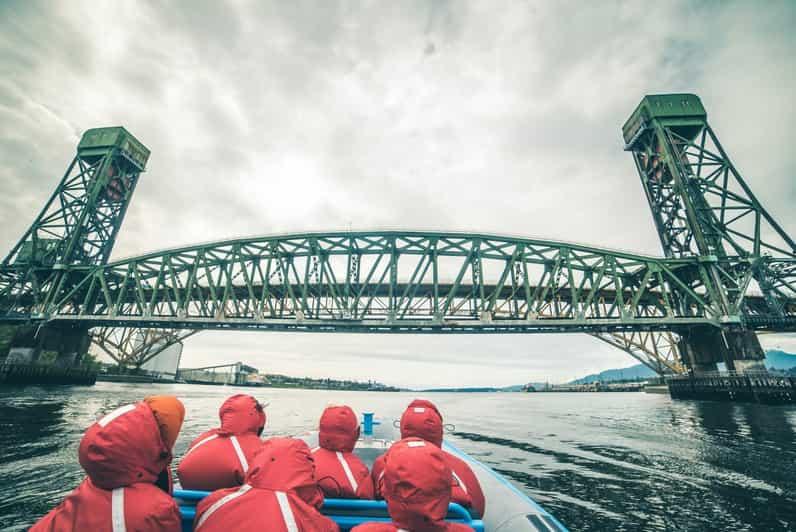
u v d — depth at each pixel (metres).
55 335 49.28
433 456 2.13
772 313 38.28
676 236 47.44
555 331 42.16
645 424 20.30
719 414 25.77
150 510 2.01
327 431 3.66
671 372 49.22
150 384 86.69
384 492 2.22
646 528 5.74
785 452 11.61
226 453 3.65
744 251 40.72
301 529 2.16
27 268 50.31
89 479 2.13
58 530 1.93
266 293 44.44
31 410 20.06
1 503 6.33
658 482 8.30
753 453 11.52
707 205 43.75
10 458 9.46
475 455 11.45
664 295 39.94
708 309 38.88
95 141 57.12
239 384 164.00
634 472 9.22
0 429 13.60
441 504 2.07
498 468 9.66
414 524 2.06
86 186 55.84
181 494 3.22
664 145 47.09
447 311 42.06
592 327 41.16
